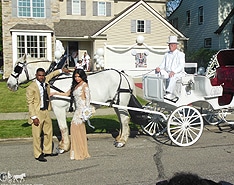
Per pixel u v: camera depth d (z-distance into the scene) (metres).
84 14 28.47
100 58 24.28
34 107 6.50
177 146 7.76
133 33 25.58
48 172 5.91
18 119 10.98
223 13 28.02
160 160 6.62
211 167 6.16
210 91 7.82
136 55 25.70
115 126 9.89
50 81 7.06
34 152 6.62
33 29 24.86
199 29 31.25
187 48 33.50
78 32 25.72
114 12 29.44
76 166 6.26
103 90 7.40
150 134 8.77
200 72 14.29
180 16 35.28
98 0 28.67
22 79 7.80
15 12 25.69
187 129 7.63
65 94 6.82
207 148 7.55
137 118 7.82
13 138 8.32
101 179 5.54
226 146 7.73
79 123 6.63
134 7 25.17
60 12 27.84
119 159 6.71
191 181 1.78
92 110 6.68
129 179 5.54
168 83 7.84
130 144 7.98
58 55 20.14
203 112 9.44
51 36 25.69
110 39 25.11
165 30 26.20
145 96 7.89
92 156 6.94
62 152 7.12
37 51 25.30
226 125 10.05
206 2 29.83
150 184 5.30
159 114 7.86
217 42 27.88
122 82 7.61
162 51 26.16
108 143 8.11
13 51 24.89
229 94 8.84
